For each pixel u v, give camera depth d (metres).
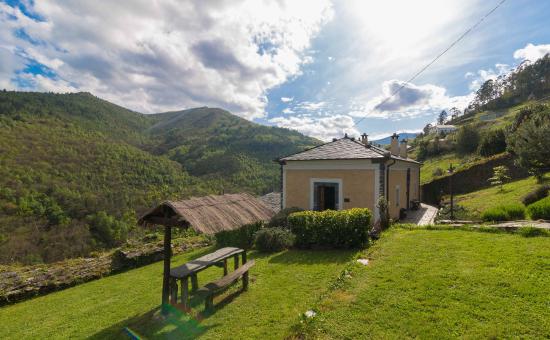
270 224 12.05
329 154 13.82
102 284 9.33
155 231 17.84
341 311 4.77
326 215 9.60
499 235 8.04
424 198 27.48
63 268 9.88
